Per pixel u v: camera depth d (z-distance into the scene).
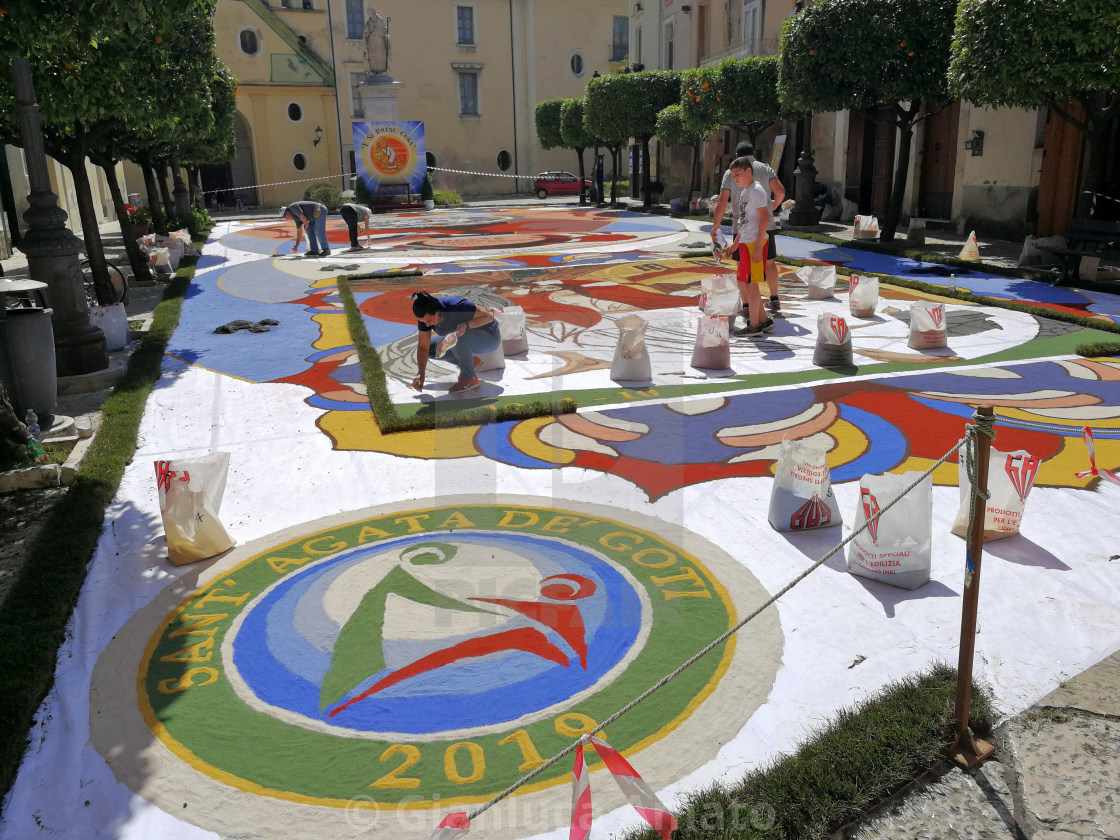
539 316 9.33
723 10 29.59
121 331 8.59
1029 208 16.41
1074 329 8.63
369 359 7.79
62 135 9.61
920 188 20.39
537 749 2.66
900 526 3.66
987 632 3.32
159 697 3.01
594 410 5.91
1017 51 10.30
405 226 23.44
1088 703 2.87
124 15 5.25
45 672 3.16
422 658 3.14
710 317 7.28
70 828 2.43
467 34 43.47
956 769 2.60
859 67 14.16
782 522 4.21
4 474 5.10
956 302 10.27
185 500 4.05
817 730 2.74
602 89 26.55
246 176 39.56
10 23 5.16
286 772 2.61
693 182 26.02
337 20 40.06
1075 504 4.44
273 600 3.63
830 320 7.36
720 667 3.08
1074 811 2.41
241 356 8.35
